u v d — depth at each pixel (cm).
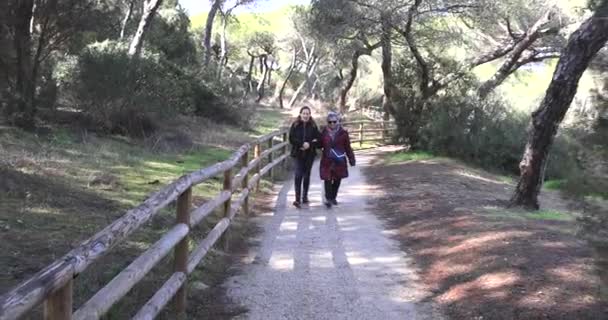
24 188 778
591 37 858
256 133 2564
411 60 2100
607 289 458
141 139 1548
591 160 431
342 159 999
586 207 433
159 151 1434
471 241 678
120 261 555
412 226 823
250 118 2931
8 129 1219
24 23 1300
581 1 1385
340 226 852
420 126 2002
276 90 8106
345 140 1007
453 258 636
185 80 2445
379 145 2605
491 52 2484
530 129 942
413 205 977
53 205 736
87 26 1424
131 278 343
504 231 702
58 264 243
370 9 1967
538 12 2262
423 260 661
